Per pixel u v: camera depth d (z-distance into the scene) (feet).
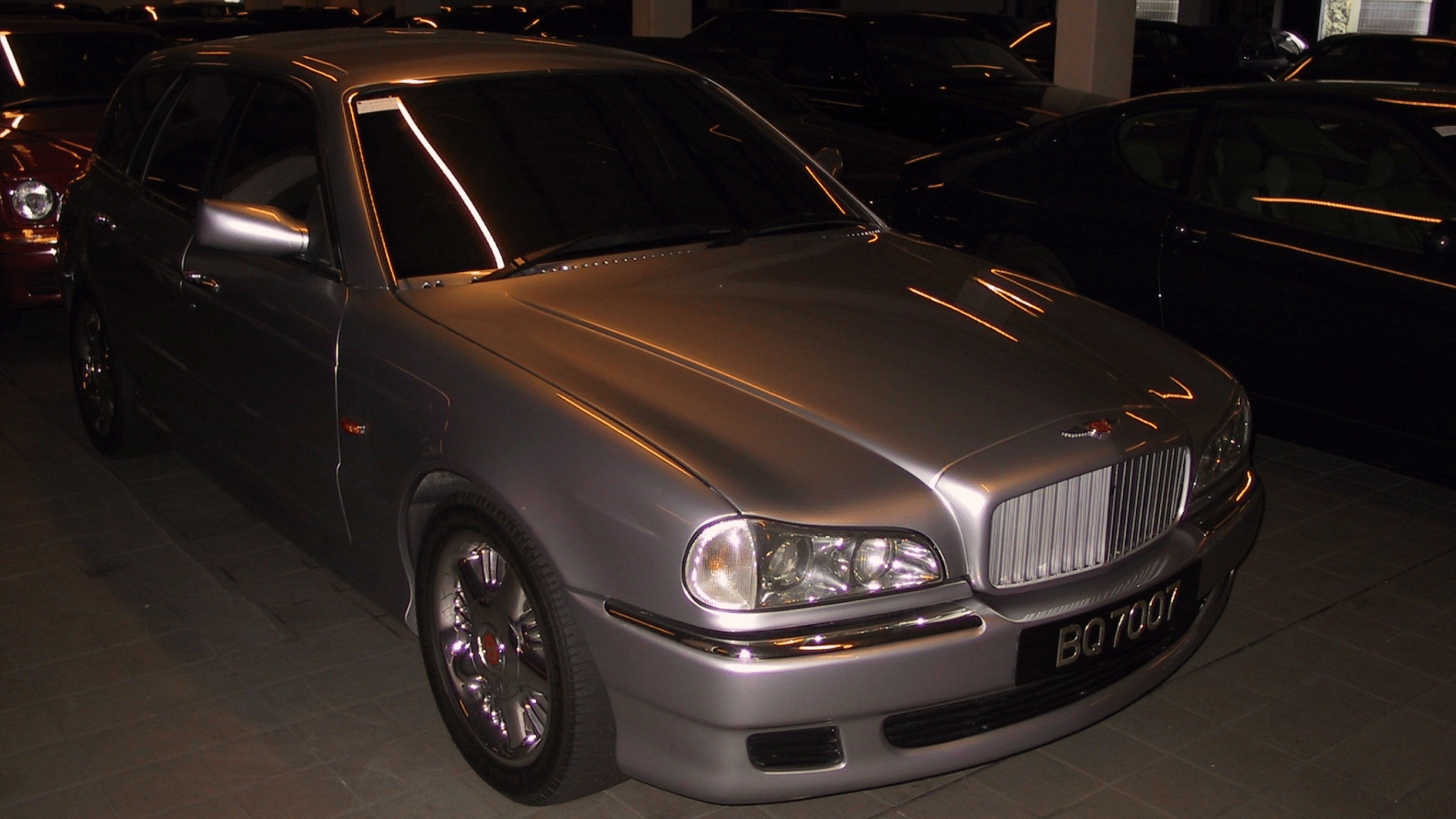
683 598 7.25
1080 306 10.80
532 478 7.92
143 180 13.30
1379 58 39.45
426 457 8.73
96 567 12.69
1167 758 9.71
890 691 7.43
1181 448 8.67
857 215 12.20
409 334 9.14
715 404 8.06
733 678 7.17
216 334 11.43
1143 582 8.37
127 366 13.94
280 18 61.00
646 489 7.43
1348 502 14.79
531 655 8.43
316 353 9.93
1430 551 13.43
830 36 32.19
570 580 7.74
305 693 10.41
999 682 7.73
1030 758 9.74
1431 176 14.15
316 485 10.41
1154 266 16.15
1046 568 7.97
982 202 18.53
